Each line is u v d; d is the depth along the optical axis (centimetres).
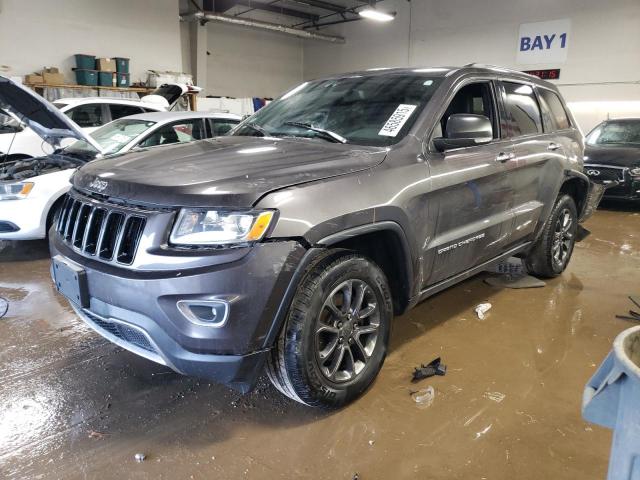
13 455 209
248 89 1978
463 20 1670
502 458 209
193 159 240
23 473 199
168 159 243
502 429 228
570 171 400
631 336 116
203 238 194
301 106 326
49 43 1225
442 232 279
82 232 234
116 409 243
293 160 233
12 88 398
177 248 196
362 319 244
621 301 389
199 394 256
